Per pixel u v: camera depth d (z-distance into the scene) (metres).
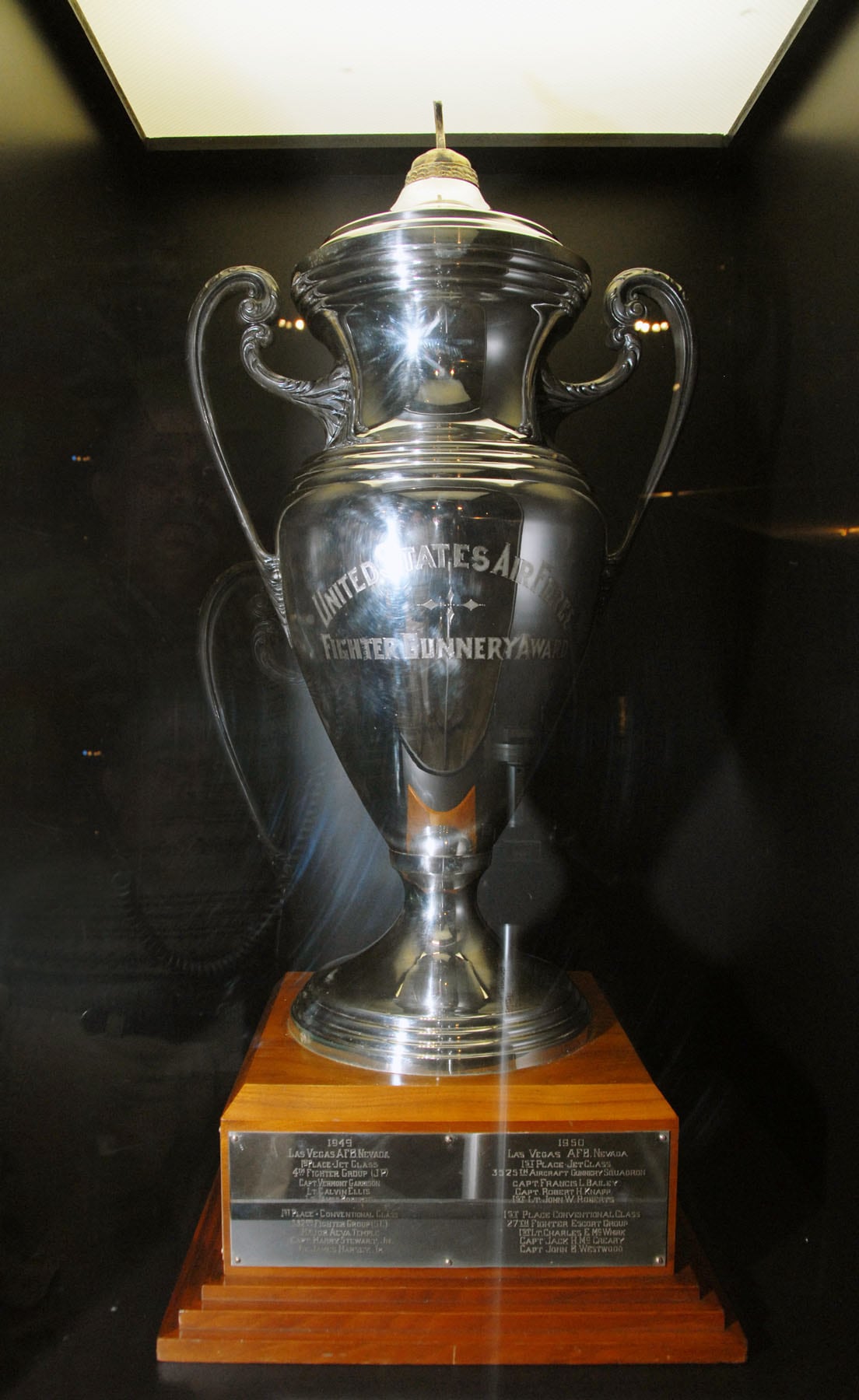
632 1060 0.70
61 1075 0.71
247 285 0.76
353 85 0.85
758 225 0.88
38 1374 0.60
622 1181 0.62
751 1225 0.72
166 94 0.85
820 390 0.76
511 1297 0.62
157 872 0.85
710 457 0.94
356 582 0.68
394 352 0.70
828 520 0.75
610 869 0.94
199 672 0.90
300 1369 0.60
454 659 0.69
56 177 0.74
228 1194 0.62
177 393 0.91
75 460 0.77
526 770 0.75
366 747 0.74
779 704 0.84
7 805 0.65
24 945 0.66
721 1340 0.61
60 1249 0.68
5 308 0.65
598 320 0.94
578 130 0.91
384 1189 0.62
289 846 0.92
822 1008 0.74
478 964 0.75
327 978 0.79
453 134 0.91
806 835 0.78
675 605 0.94
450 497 0.66
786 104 0.82
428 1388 0.59
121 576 0.84
